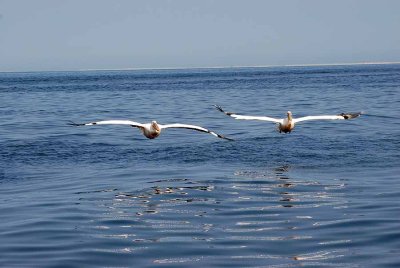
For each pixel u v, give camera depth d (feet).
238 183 79.36
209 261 50.31
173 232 57.98
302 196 71.87
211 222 61.26
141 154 102.68
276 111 180.04
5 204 70.18
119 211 65.98
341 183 78.38
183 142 114.52
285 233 57.16
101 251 52.75
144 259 50.93
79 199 71.87
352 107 186.80
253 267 48.93
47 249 53.36
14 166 94.22
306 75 614.75
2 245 54.49
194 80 522.06
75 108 208.64
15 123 155.94
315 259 50.47
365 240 54.60
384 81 386.93
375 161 92.94
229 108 193.88
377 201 68.28
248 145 109.40
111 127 139.85
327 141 112.57
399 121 144.25
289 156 98.43
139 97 269.64
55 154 104.12
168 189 76.38
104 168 91.56
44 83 523.29
